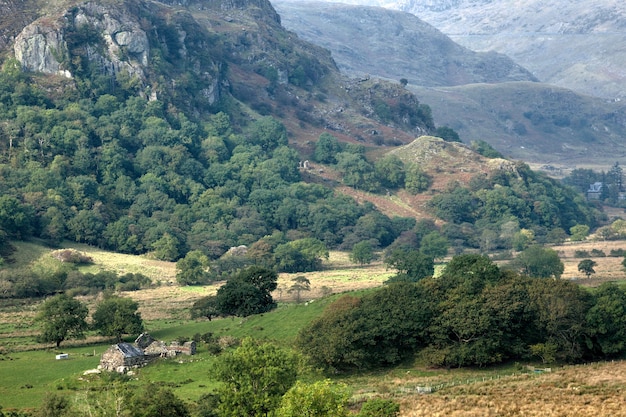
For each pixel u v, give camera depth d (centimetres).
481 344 15212
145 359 15838
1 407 12538
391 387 13812
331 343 15138
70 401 11788
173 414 11356
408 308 16062
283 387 11625
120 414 11144
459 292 16688
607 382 13362
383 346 15662
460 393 13075
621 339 15500
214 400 11862
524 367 15125
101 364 15538
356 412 12038
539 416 11700
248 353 11794
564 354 15550
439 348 15562
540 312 15788
